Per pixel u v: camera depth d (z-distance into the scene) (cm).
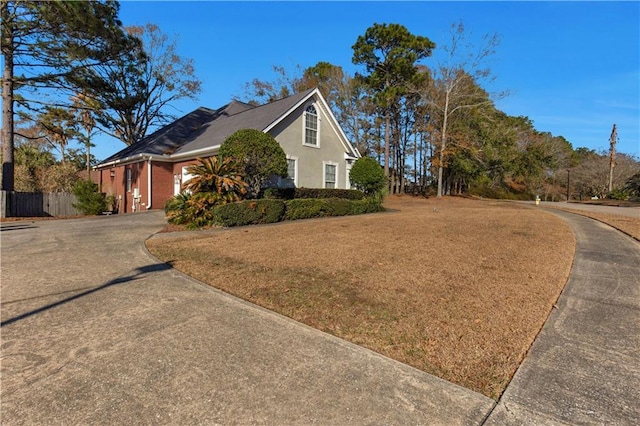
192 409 208
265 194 1327
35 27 1422
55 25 1384
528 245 700
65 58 1523
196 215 1035
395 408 209
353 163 1812
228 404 212
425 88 2898
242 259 591
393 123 3344
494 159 3316
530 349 283
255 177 1265
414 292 414
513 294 409
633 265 549
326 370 251
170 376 243
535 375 246
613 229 956
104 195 1788
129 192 1986
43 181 2427
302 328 322
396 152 3516
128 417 201
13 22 1397
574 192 4931
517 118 4200
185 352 277
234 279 476
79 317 347
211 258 603
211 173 1100
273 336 306
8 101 1556
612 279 475
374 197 1709
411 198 2964
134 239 819
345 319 341
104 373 246
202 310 367
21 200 1628
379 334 309
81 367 254
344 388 229
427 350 281
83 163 3491
